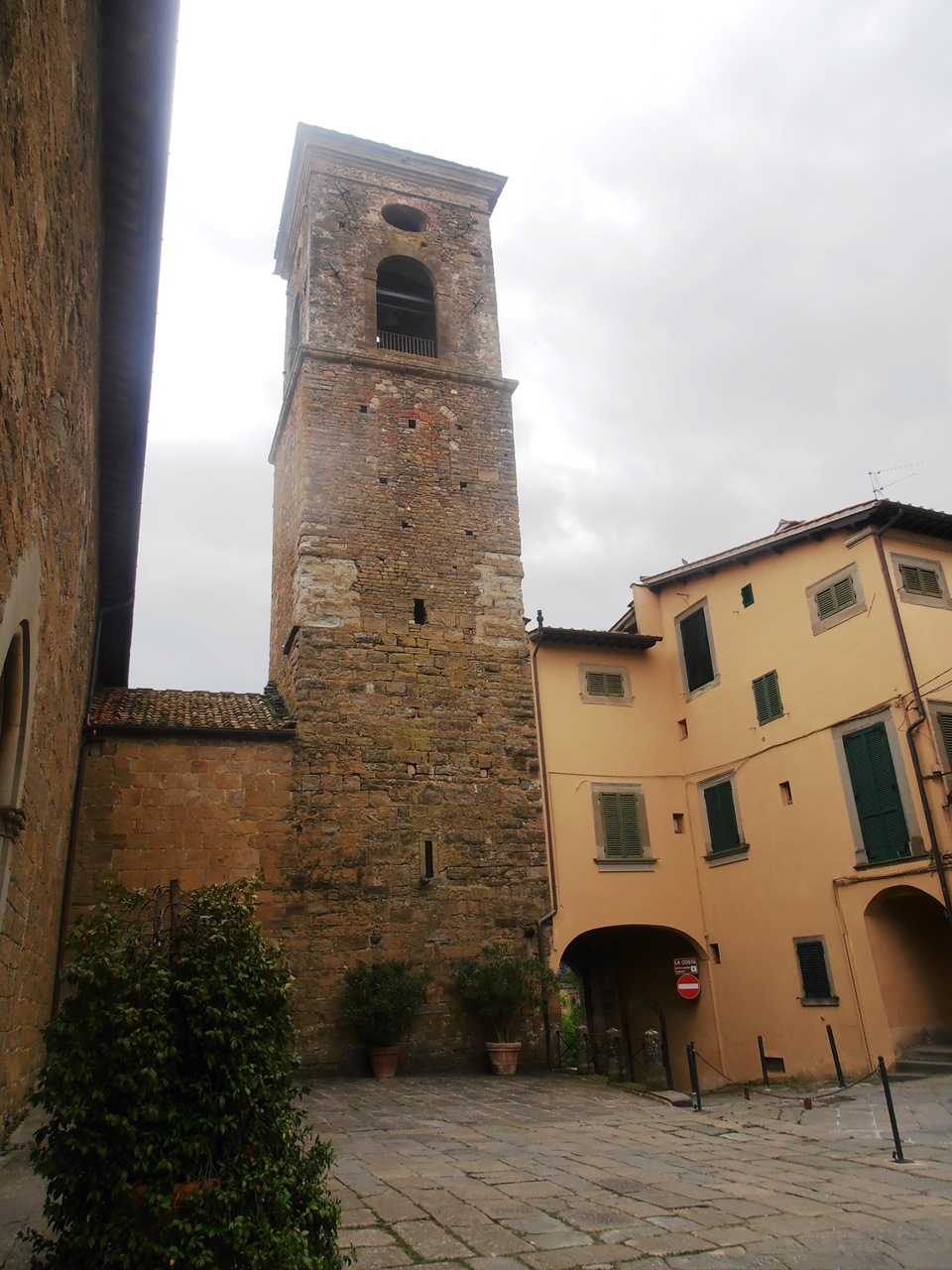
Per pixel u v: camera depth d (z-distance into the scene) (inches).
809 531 709.3
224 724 668.7
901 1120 444.8
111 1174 189.6
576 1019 1331.2
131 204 398.0
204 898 233.8
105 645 806.5
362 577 755.4
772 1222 272.1
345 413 808.3
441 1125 443.5
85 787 615.2
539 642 811.4
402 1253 240.7
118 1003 201.5
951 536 700.0
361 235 903.1
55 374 295.3
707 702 809.5
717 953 764.6
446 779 712.4
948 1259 238.4
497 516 823.7
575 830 762.2
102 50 335.3
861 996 625.6
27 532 259.6
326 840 660.1
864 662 661.3
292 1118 225.5
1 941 306.8
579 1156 372.2
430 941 663.8
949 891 574.2
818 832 679.7
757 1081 692.1
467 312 909.2
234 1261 188.9
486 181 979.3
